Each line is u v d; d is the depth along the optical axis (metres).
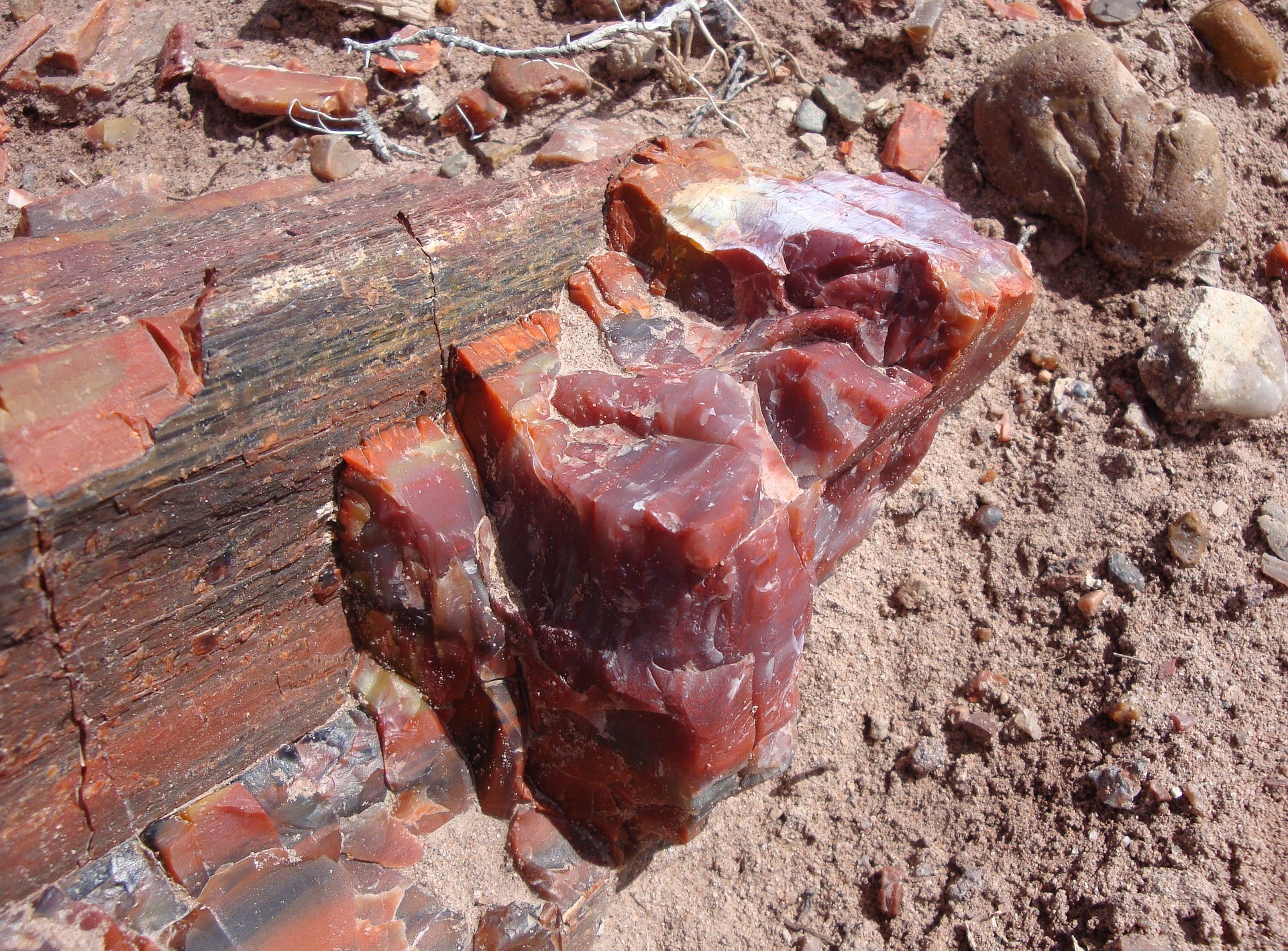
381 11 0.56
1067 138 0.51
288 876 0.38
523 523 0.39
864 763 0.45
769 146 0.56
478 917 0.40
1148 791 0.41
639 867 0.43
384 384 0.39
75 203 0.49
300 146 0.53
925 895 0.42
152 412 0.33
